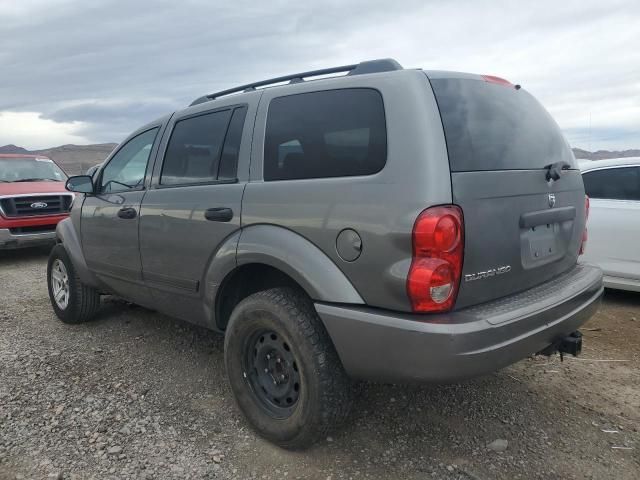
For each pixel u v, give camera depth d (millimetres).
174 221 3572
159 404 3531
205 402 3553
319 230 2713
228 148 3365
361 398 3523
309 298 2895
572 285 3045
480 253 2512
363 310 2553
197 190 3455
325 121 2881
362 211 2547
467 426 3209
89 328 5039
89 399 3600
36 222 8820
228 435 3156
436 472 2773
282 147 3051
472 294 2520
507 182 2670
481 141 2652
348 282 2617
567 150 3395
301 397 2826
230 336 3137
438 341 2328
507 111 2943
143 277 3990
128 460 2908
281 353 2984
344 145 2760
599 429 3184
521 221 2748
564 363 4133
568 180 3273
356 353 2588
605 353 4367
